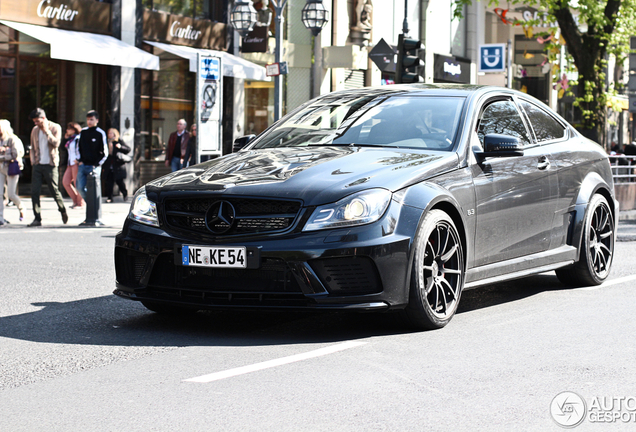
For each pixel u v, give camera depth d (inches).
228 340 216.2
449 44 1347.2
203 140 614.5
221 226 213.9
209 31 950.4
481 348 205.5
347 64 1055.6
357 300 208.5
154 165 895.7
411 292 218.2
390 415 151.6
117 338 219.3
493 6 1434.5
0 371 185.6
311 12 746.8
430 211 224.1
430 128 252.2
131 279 230.1
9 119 773.9
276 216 209.8
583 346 208.1
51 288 307.4
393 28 1218.0
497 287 308.7
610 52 966.4
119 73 845.2
